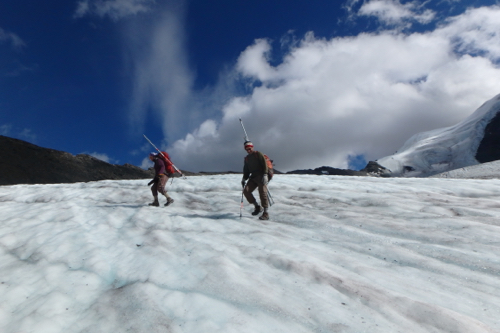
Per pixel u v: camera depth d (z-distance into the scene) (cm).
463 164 19825
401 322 252
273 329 248
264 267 388
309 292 311
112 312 290
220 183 1391
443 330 239
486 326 240
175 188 1371
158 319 270
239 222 659
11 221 702
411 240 498
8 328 273
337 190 1111
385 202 798
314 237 541
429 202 794
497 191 962
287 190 1141
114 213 775
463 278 348
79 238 552
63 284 362
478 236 486
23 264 439
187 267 393
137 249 485
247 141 711
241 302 296
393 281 343
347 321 255
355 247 470
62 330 268
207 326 253
